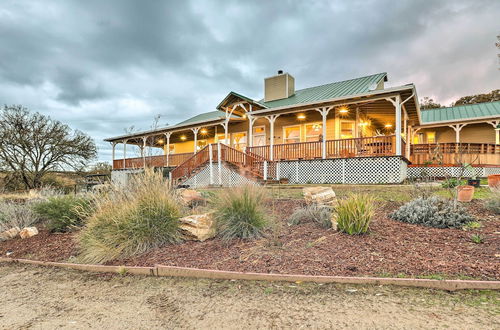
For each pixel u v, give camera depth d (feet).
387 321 6.13
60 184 57.72
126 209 13.67
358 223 12.21
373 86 43.57
